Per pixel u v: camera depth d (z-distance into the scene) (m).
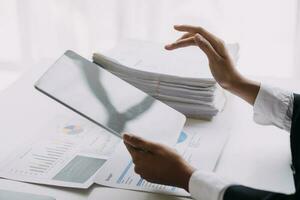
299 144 0.99
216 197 0.82
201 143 1.05
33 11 2.22
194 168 0.88
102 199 0.86
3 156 0.99
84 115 0.89
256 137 1.10
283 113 1.11
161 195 0.88
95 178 0.92
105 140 1.07
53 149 1.02
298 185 0.82
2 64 2.40
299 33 1.96
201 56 1.28
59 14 2.19
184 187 0.86
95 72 1.02
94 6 2.13
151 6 2.06
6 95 1.27
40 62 1.50
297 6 1.92
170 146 0.93
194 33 1.18
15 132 1.09
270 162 0.99
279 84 1.37
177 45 1.16
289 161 0.99
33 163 0.97
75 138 1.07
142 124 0.96
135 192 0.88
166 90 1.15
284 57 2.04
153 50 1.32
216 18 2.04
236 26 2.03
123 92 1.02
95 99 0.94
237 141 1.08
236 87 1.14
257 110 1.13
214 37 1.16
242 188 0.82
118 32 2.13
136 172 0.90
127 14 2.09
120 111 0.95
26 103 1.23
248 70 2.07
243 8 2.00
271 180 0.93
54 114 1.18
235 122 1.16
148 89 1.16
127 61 1.23
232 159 1.00
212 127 1.13
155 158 0.87
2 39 2.37
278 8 1.98
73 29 2.20
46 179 0.91
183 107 1.16
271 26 2.01
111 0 2.10
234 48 1.34
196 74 1.16
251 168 0.97
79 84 0.95
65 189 0.89
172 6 2.06
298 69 2.01
